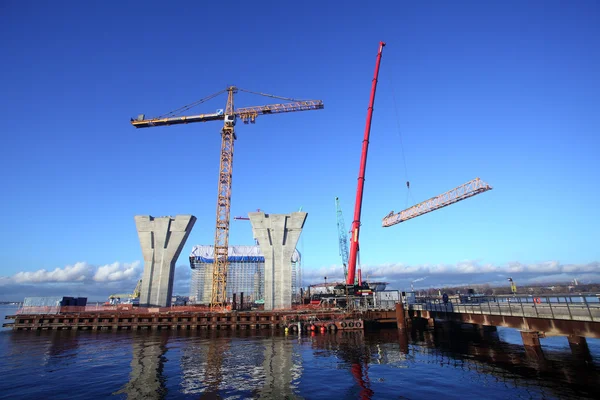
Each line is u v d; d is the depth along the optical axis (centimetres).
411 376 3044
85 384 2914
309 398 2506
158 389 2745
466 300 6166
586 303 2983
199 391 2680
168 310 7469
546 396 2417
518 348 4116
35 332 6588
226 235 9388
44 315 6881
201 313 6869
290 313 6788
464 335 5456
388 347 4462
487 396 2469
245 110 10250
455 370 3206
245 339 5394
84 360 3900
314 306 7788
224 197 9625
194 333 6275
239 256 15762
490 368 3219
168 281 8019
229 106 10288
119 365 3612
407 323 6481
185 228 8275
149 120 10094
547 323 3428
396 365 3462
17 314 7000
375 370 3275
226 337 5672
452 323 6197
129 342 5225
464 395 2508
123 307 7538
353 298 7431
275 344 4841
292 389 2716
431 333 5756
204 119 10188
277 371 3272
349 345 4662
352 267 8319
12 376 3209
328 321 6125
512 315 3806
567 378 2809
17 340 5566
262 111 10256
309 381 2927
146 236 8219
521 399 2380
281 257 7844
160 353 4259
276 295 7631
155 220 8312
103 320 6875
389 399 2464
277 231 7969
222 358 3897
